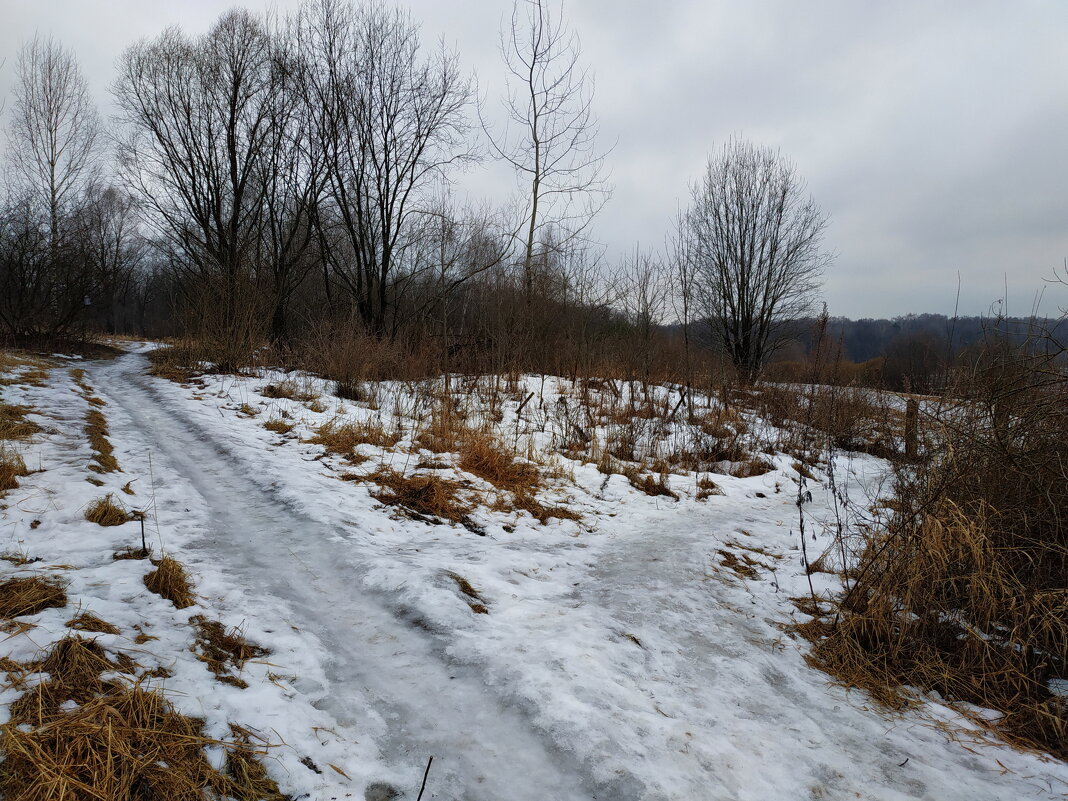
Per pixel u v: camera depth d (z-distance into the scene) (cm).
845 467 1048
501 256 1602
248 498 596
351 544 504
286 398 1121
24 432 686
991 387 483
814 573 568
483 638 381
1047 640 381
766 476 952
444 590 430
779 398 1382
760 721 328
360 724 293
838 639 427
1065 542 424
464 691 326
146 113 1825
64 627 303
